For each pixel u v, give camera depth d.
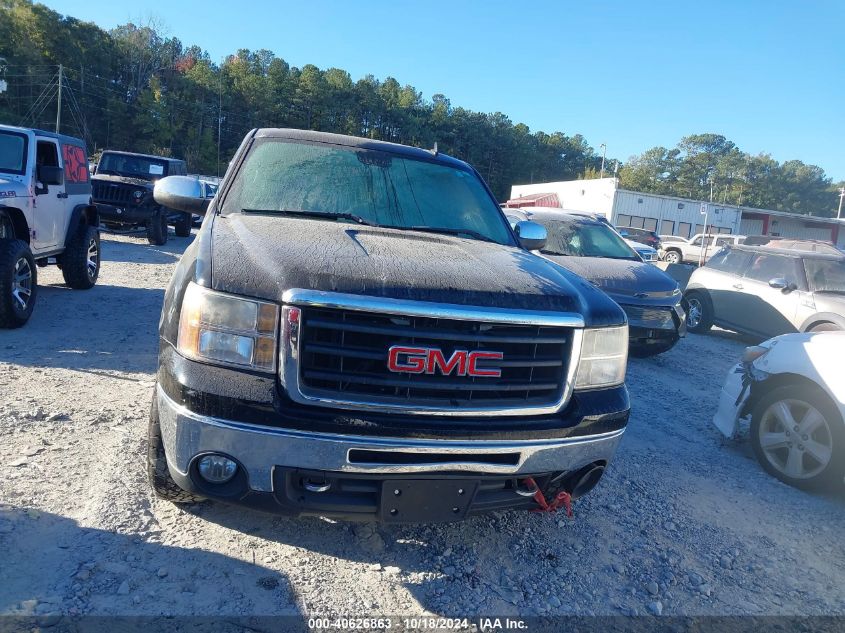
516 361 2.64
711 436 5.50
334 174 3.92
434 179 4.18
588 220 9.32
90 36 92.75
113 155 16.27
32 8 84.25
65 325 6.76
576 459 2.79
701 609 2.93
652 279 7.85
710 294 10.81
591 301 2.97
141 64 97.50
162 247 15.38
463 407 2.55
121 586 2.54
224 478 2.53
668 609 2.91
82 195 8.85
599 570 3.15
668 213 49.28
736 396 5.14
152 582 2.59
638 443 5.10
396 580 2.84
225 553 2.85
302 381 2.42
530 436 2.63
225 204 3.63
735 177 129.88
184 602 2.50
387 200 3.86
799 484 4.47
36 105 77.81
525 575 3.02
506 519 3.52
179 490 2.92
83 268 8.66
